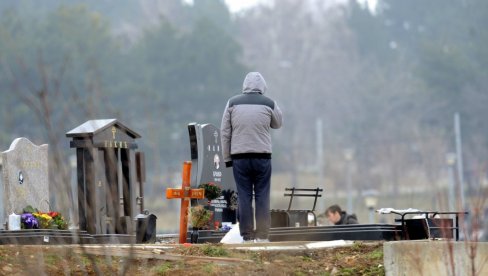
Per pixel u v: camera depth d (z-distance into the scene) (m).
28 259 35.91
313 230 43.12
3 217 44.41
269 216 41.62
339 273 36.62
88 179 44.50
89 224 43.53
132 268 35.94
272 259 37.56
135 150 48.97
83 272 34.62
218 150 48.44
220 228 46.25
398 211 42.53
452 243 36.31
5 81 177.38
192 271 35.97
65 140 103.94
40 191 46.50
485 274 36.25
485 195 42.50
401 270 36.06
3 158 44.66
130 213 47.28
